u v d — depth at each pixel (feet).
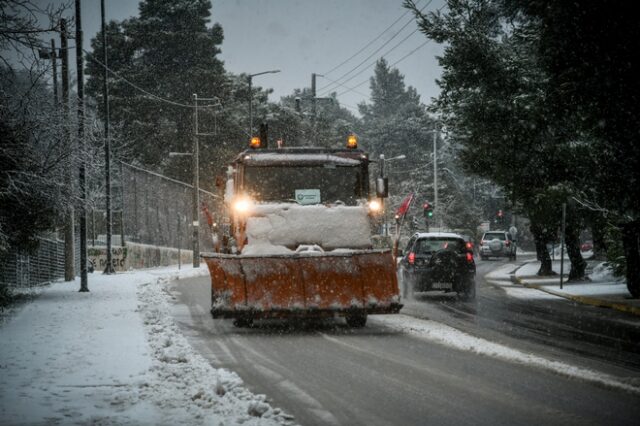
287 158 57.72
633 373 36.09
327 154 58.39
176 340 45.55
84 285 87.76
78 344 44.06
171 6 235.20
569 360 40.06
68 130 67.77
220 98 230.27
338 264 51.62
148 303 72.54
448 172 319.47
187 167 223.30
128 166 148.66
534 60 76.38
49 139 66.59
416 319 61.41
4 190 63.00
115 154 124.98
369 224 57.11
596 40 51.24
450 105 81.05
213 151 224.74
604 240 101.50
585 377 34.22
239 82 251.60
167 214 175.42
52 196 67.36
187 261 189.06
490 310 70.23
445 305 75.77
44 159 66.33
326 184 57.88
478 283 115.65
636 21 49.83
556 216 82.94
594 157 72.08
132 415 27.30
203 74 229.04
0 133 62.80
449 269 81.05
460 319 61.87
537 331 53.57
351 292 52.16
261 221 55.98
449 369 37.35
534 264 171.83
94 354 40.47
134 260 148.66
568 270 143.54
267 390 32.53
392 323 58.34
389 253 51.31
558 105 57.88
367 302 52.08
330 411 28.58
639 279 76.79
